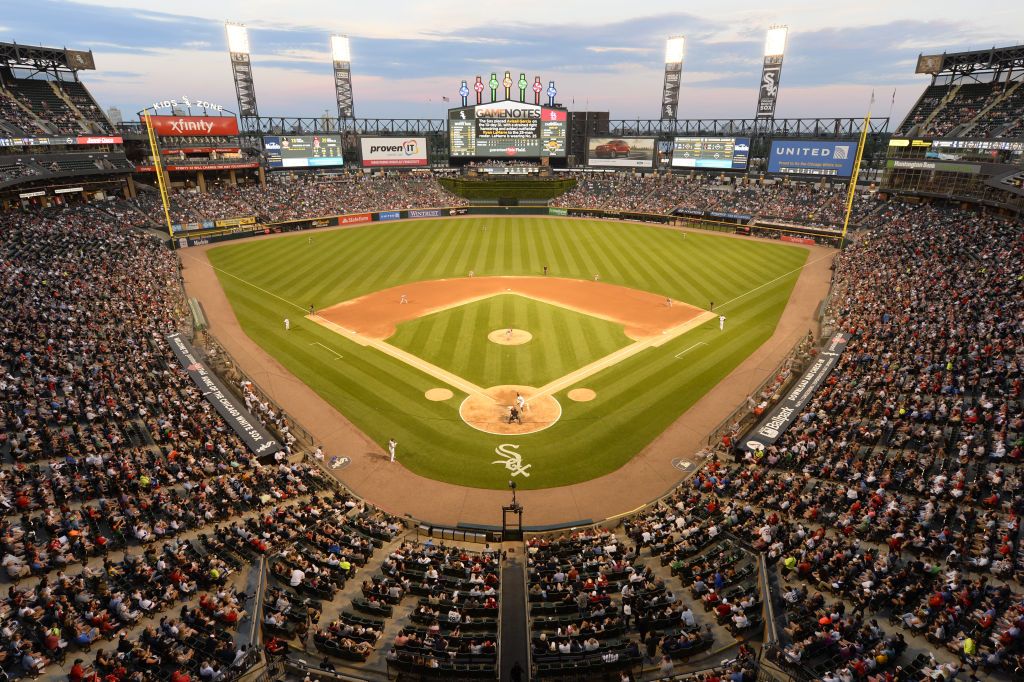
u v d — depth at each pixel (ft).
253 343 157.89
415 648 58.65
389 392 131.03
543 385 134.00
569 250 269.23
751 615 63.77
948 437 96.12
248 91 371.56
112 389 114.52
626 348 154.30
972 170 250.78
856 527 76.07
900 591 64.85
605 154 407.85
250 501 86.33
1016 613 58.44
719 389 131.85
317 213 328.49
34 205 263.08
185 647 56.65
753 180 365.20
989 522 73.10
